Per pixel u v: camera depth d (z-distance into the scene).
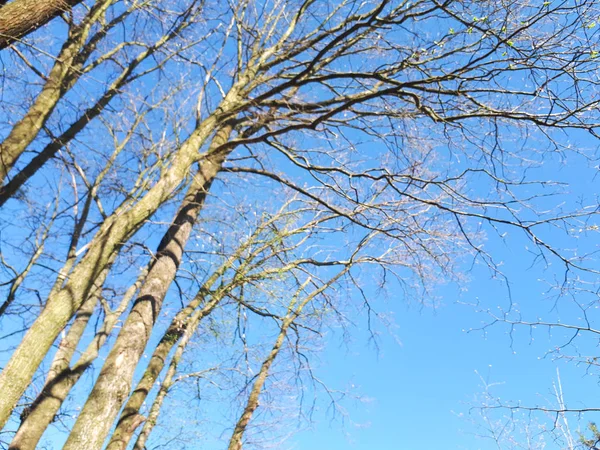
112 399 6.05
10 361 4.83
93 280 5.36
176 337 10.16
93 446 5.78
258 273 10.89
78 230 8.97
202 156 6.70
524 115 6.02
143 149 8.59
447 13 5.93
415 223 7.72
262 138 6.67
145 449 10.55
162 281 6.95
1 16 4.77
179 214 7.55
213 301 11.09
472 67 5.96
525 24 5.80
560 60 5.92
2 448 7.32
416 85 6.15
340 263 10.83
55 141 7.55
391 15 6.81
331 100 7.11
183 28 8.18
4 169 6.72
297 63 7.54
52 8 5.03
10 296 8.50
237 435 11.23
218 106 7.17
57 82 7.22
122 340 6.41
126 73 8.27
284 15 8.51
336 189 7.36
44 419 7.58
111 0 7.71
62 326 5.09
